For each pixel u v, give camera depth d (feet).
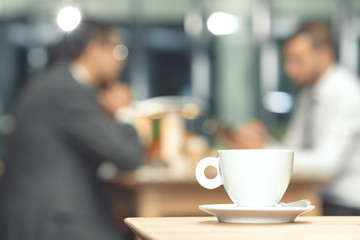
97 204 7.06
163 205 7.73
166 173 8.58
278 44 30.63
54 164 6.91
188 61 30.17
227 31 30.32
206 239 1.93
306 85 9.81
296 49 9.55
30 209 6.67
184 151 9.86
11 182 6.91
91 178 7.14
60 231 6.62
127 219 2.73
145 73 29.78
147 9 30.07
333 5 30.81
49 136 7.00
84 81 7.79
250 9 30.58
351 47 30.55
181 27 30.25
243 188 2.69
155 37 30.07
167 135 9.98
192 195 7.77
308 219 2.77
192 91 30.09
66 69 7.51
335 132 9.07
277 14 30.71
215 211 2.56
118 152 7.28
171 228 2.30
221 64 30.37
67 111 7.11
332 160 8.93
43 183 6.79
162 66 29.96
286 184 2.77
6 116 29.27
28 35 29.22
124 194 8.80
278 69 30.48
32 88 7.39
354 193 8.90
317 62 9.48
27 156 6.94
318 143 9.34
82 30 7.88
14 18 29.25
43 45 29.12
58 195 6.73
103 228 6.94
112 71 8.10
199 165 2.88
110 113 8.91
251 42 30.63
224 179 2.77
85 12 29.32
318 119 9.39
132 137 7.68
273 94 30.25
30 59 29.17
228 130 9.40
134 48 29.81
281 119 30.17
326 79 9.43
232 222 2.56
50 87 7.20
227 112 30.27
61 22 12.34
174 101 28.96
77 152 7.13
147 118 9.96
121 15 29.86
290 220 2.58
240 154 2.69
